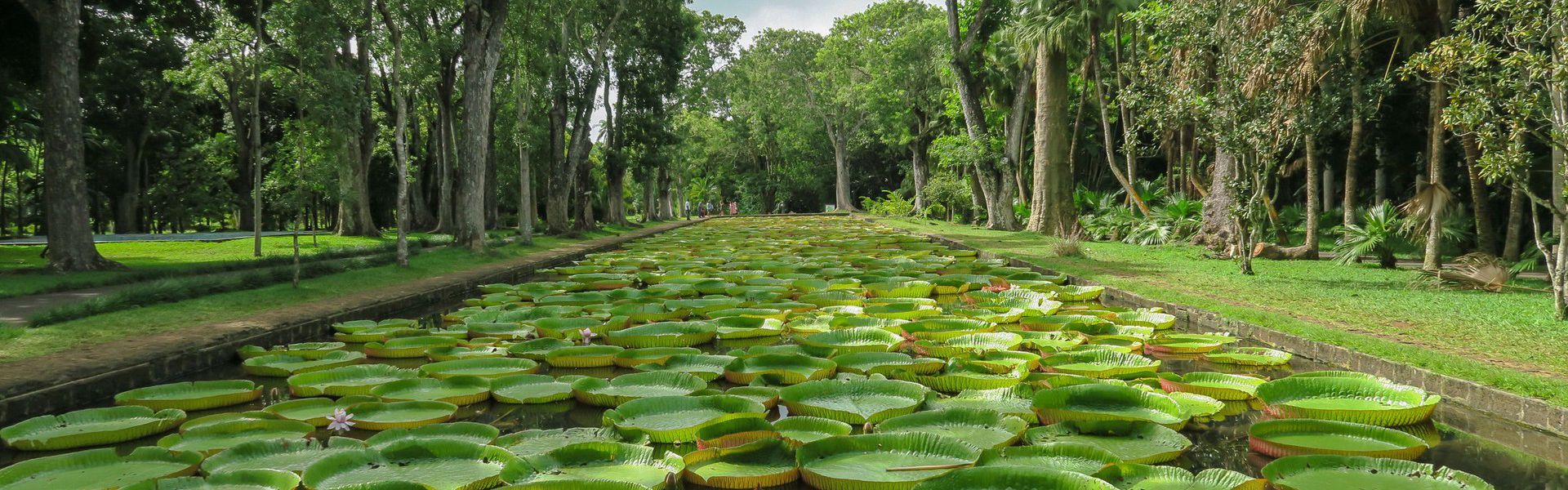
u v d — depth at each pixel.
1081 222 22.72
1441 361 5.53
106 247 20.42
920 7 40.28
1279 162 15.12
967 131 30.58
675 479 3.67
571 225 39.50
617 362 6.69
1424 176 17.75
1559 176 7.49
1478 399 4.97
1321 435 4.39
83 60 18.81
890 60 36.34
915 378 5.81
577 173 28.31
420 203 32.66
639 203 65.06
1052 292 10.48
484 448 4.04
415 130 31.23
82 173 13.45
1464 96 7.56
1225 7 11.83
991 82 28.16
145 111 31.55
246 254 18.19
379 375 6.12
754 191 60.06
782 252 18.91
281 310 8.83
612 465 3.97
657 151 30.78
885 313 8.69
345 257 16.22
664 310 9.23
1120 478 3.66
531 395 5.50
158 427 4.83
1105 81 24.00
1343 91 12.69
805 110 50.19
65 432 4.64
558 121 25.39
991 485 3.41
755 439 4.29
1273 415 4.96
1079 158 32.28
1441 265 12.03
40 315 7.69
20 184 33.66
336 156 25.00
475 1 17.30
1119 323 8.12
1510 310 7.95
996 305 9.67
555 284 11.84
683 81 31.66
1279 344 7.05
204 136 36.81
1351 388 5.16
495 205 30.80
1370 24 13.26
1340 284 10.62
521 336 7.75
